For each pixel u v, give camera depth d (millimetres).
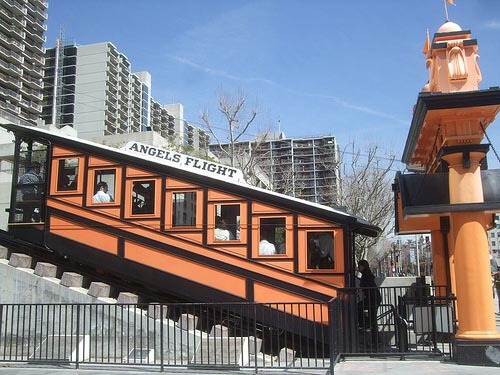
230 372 9180
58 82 128500
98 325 12227
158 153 13250
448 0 10531
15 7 99562
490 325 9141
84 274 13562
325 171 34156
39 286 12977
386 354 9953
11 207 13852
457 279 9461
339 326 10344
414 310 11039
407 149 12805
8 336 12758
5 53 97562
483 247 9328
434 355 10008
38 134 13805
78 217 13078
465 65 9477
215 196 12250
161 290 12594
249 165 30078
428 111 9297
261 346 11555
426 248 44812
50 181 13461
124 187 12859
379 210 27625
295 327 11297
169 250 12312
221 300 11805
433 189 10109
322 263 11453
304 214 11703
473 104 9031
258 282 11688
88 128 125188
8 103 96062
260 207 11969
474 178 9461
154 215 12539
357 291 11469
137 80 142125
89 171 13211
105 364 9867
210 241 12094
